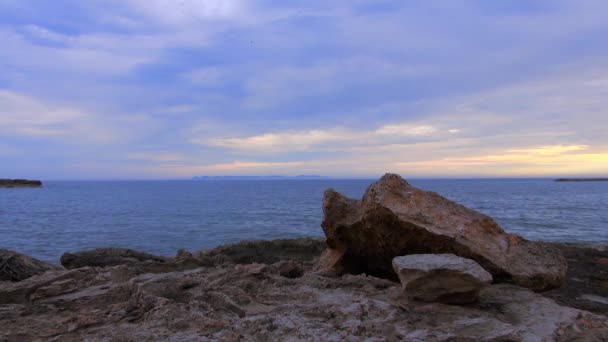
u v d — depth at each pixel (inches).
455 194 3688.5
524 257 371.9
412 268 285.4
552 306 299.7
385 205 385.4
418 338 236.4
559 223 1440.7
